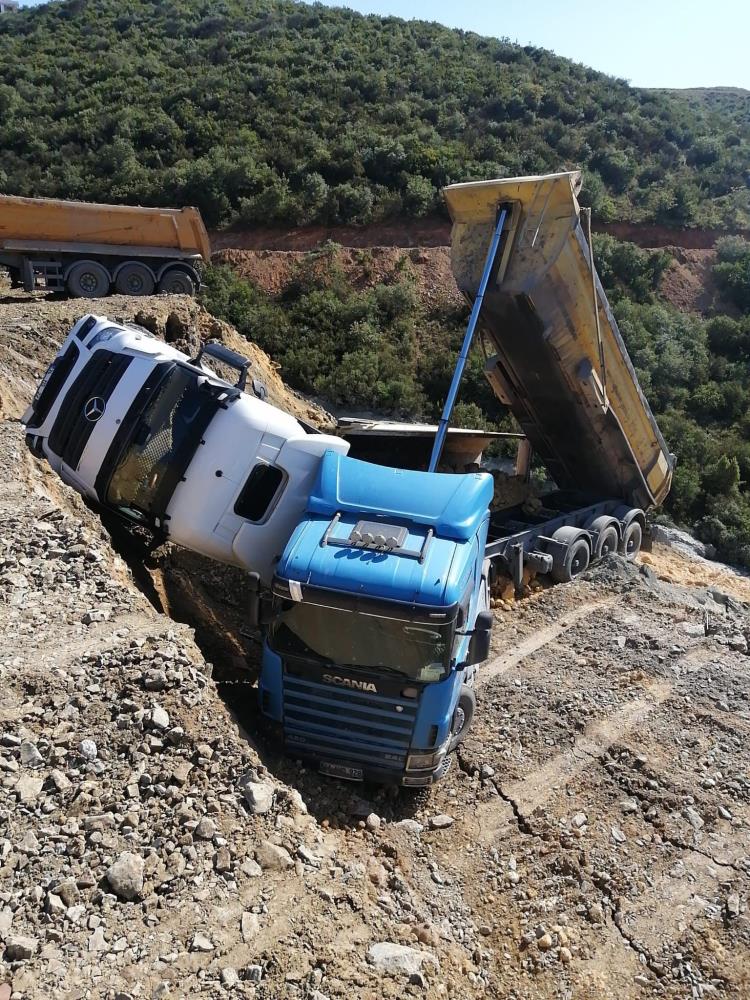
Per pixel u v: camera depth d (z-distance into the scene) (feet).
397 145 117.29
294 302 93.97
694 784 21.50
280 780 18.42
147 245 60.34
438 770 19.20
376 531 18.54
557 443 38.55
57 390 25.45
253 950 12.80
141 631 18.83
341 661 17.95
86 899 12.81
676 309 100.68
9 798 13.98
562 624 30.60
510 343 33.14
